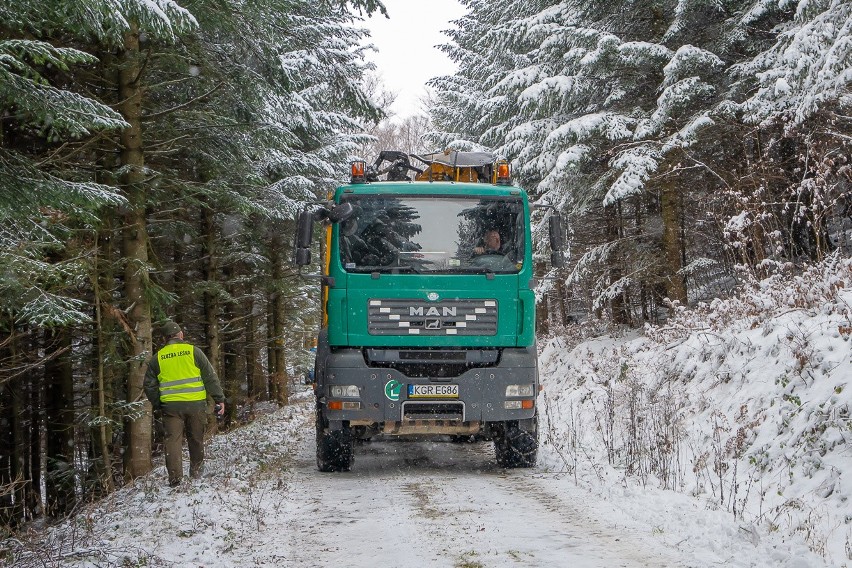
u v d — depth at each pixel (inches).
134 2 324.5
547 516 276.2
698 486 298.0
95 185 337.7
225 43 463.2
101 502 388.2
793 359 357.7
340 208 373.7
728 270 655.8
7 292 346.0
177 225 607.2
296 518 287.3
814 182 473.4
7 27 327.6
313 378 495.5
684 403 408.5
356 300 374.3
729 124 605.6
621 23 679.1
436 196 385.1
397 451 480.7
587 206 718.5
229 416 832.9
